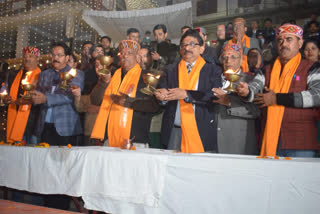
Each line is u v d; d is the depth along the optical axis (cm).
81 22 957
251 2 1328
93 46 399
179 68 237
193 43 232
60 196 233
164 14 705
